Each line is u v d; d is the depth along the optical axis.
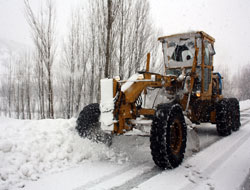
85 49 12.94
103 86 3.46
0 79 24.94
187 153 4.02
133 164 3.45
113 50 10.05
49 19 11.22
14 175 2.81
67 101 14.09
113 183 2.76
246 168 3.34
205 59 5.16
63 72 14.10
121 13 10.19
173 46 5.30
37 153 3.34
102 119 3.38
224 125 5.45
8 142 3.35
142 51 11.05
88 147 3.79
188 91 4.49
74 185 2.69
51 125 4.59
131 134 3.44
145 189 2.61
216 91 5.97
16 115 22.20
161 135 3.11
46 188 2.60
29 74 18.78
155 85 3.83
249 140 5.14
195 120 4.83
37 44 11.25
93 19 11.52
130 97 3.52
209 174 3.11
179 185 2.73
